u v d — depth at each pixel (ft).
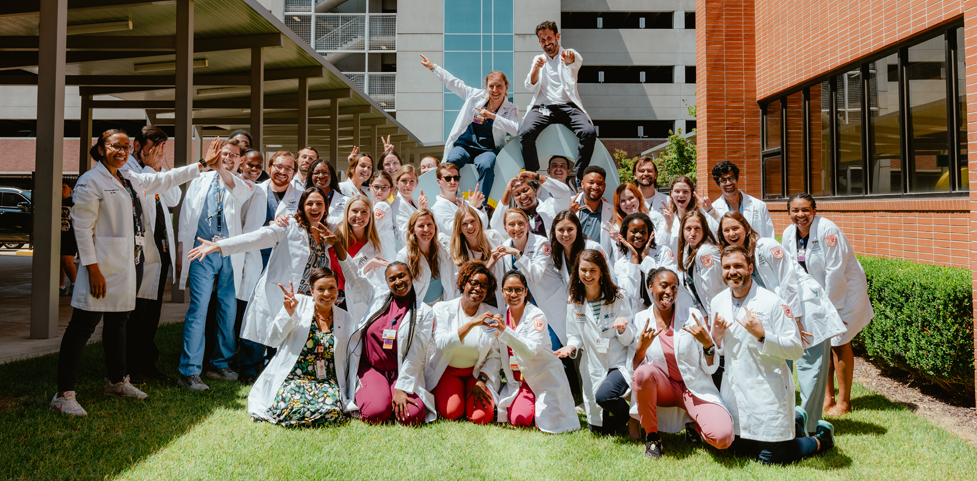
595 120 120.47
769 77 33.83
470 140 22.21
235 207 16.69
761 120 35.53
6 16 30.99
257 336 15.35
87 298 12.69
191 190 16.96
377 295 14.85
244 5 28.96
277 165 17.49
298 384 13.74
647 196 19.20
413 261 15.40
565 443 12.68
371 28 107.45
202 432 12.35
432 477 10.54
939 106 21.11
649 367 12.23
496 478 10.62
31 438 11.27
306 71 40.63
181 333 21.58
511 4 105.09
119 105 50.67
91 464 10.39
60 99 20.25
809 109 30.50
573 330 14.07
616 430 13.71
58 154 20.26
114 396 14.03
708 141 35.63
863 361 20.13
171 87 42.55
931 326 15.47
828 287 14.38
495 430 13.43
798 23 30.53
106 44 28.89
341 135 72.79
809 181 30.63
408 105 104.94
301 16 107.76
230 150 16.46
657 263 15.21
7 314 24.35
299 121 41.22
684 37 118.11
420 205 16.97
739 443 12.09
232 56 37.27
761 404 11.67
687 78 121.19
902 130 23.00
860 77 25.98
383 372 14.37
